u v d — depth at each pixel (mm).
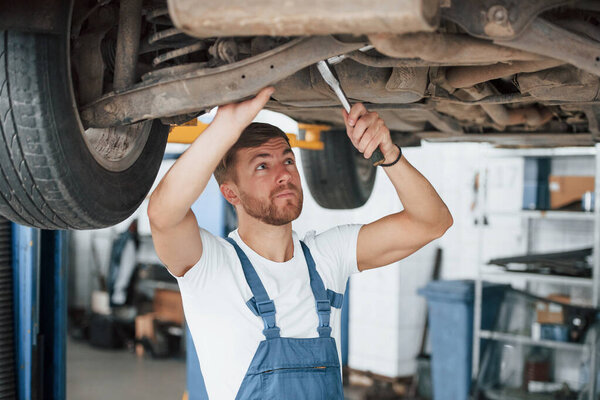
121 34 1672
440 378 5207
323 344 1618
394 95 1858
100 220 1718
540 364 4875
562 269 4781
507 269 5102
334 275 1812
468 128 3320
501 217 5977
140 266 8219
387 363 6199
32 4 1468
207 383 1624
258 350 1563
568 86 1784
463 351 5066
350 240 1873
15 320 3289
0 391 3227
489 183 6020
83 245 9305
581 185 4879
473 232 6160
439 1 1162
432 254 6379
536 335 4750
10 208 1644
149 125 1937
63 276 3439
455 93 2080
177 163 1475
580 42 1329
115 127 1826
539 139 3260
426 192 1734
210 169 1471
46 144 1508
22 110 1484
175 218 1491
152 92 1581
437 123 2939
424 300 6297
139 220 8695
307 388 1561
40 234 3408
